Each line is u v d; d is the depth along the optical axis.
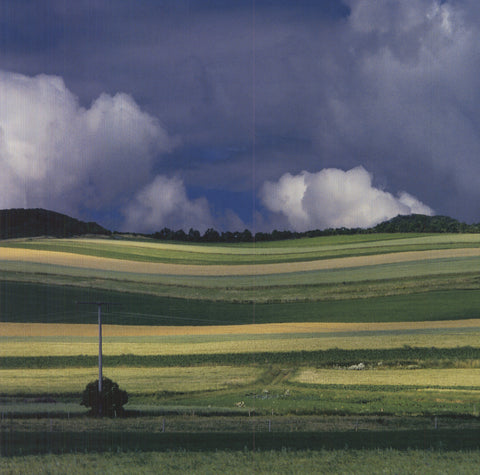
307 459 35.09
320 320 105.44
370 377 72.69
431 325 97.94
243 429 43.88
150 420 48.75
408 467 33.28
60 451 36.81
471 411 54.31
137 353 85.69
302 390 66.12
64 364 79.31
